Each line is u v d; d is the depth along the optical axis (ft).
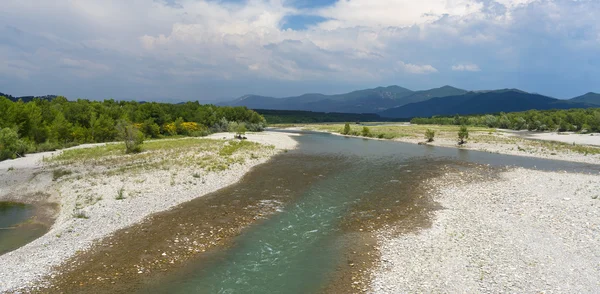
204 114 326.85
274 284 42.14
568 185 89.76
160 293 39.81
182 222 64.44
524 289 38.58
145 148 164.45
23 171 108.47
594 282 39.73
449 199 80.28
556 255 47.57
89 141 205.46
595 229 56.59
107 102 318.45
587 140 217.36
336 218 67.77
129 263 47.39
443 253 49.26
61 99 269.23
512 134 278.67
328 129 395.34
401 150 180.96
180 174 103.50
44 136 178.70
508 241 53.01
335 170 119.75
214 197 82.48
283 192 88.12
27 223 66.18
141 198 78.64
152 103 291.99
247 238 57.36
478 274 42.50
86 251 51.03
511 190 87.04
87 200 76.28
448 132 291.38
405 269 44.80
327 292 39.86
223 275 44.52
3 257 48.65
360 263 47.47
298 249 52.80
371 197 83.56
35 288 40.34
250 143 194.90
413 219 66.13
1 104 166.61
